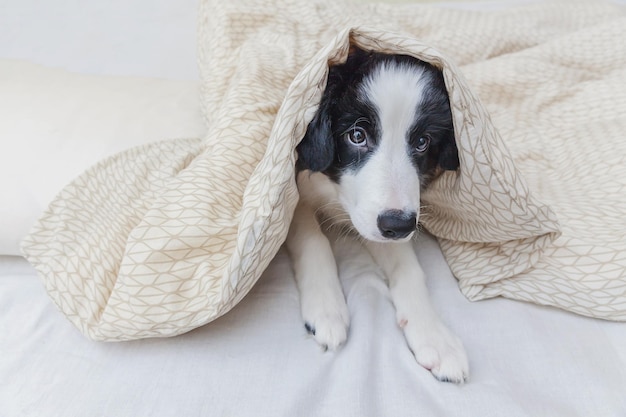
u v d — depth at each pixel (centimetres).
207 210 112
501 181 111
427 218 147
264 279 131
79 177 132
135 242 107
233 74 161
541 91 185
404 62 121
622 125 167
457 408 100
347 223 149
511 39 211
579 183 154
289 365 108
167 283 107
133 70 231
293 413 98
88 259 115
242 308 121
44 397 100
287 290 128
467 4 275
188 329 108
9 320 118
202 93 170
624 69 188
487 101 185
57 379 104
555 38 202
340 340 112
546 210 115
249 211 102
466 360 108
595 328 120
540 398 103
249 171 125
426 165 132
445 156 126
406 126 120
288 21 174
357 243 149
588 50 193
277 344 113
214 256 111
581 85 185
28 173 137
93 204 129
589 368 109
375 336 116
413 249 144
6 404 99
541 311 125
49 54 235
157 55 240
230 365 107
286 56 156
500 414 99
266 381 104
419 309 120
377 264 140
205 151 131
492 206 116
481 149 109
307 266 129
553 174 162
